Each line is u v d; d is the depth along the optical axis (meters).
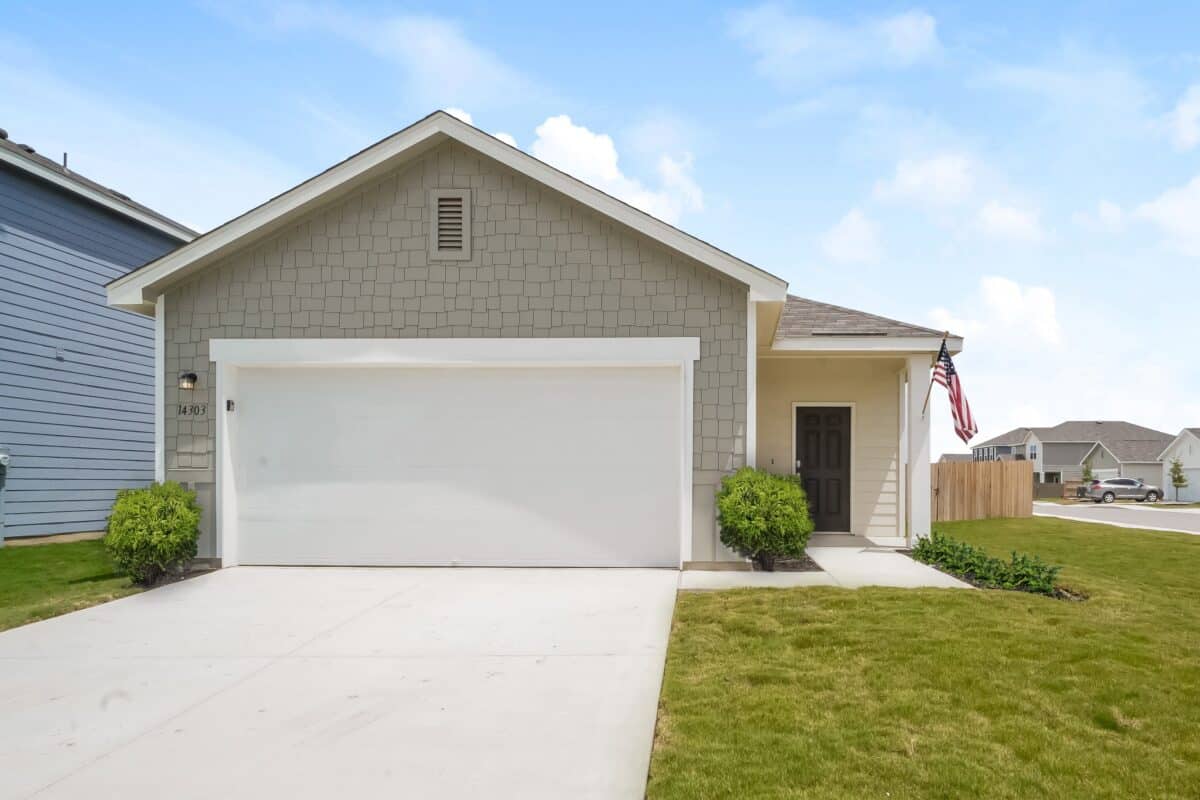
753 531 8.07
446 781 3.53
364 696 4.71
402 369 9.06
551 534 8.91
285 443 9.07
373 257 8.95
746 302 8.73
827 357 12.09
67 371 13.88
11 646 5.89
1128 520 23.83
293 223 8.98
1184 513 29.00
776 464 12.49
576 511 8.91
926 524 10.55
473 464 8.99
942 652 5.31
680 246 8.50
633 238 8.84
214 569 8.82
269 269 8.98
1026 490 22.23
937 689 4.64
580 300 8.84
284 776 3.60
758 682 4.83
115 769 3.70
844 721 4.16
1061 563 11.66
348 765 3.72
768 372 12.60
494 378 9.02
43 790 3.48
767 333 10.23
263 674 5.16
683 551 8.63
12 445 12.77
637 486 8.88
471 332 8.89
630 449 8.91
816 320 11.43
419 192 8.96
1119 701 4.43
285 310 8.97
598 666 5.25
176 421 8.96
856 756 3.71
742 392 8.70
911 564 9.11
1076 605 7.05
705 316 8.76
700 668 5.14
